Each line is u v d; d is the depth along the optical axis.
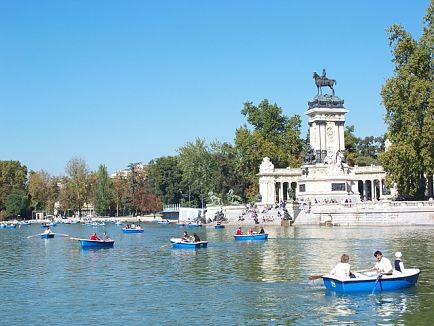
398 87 102.38
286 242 78.81
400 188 108.62
